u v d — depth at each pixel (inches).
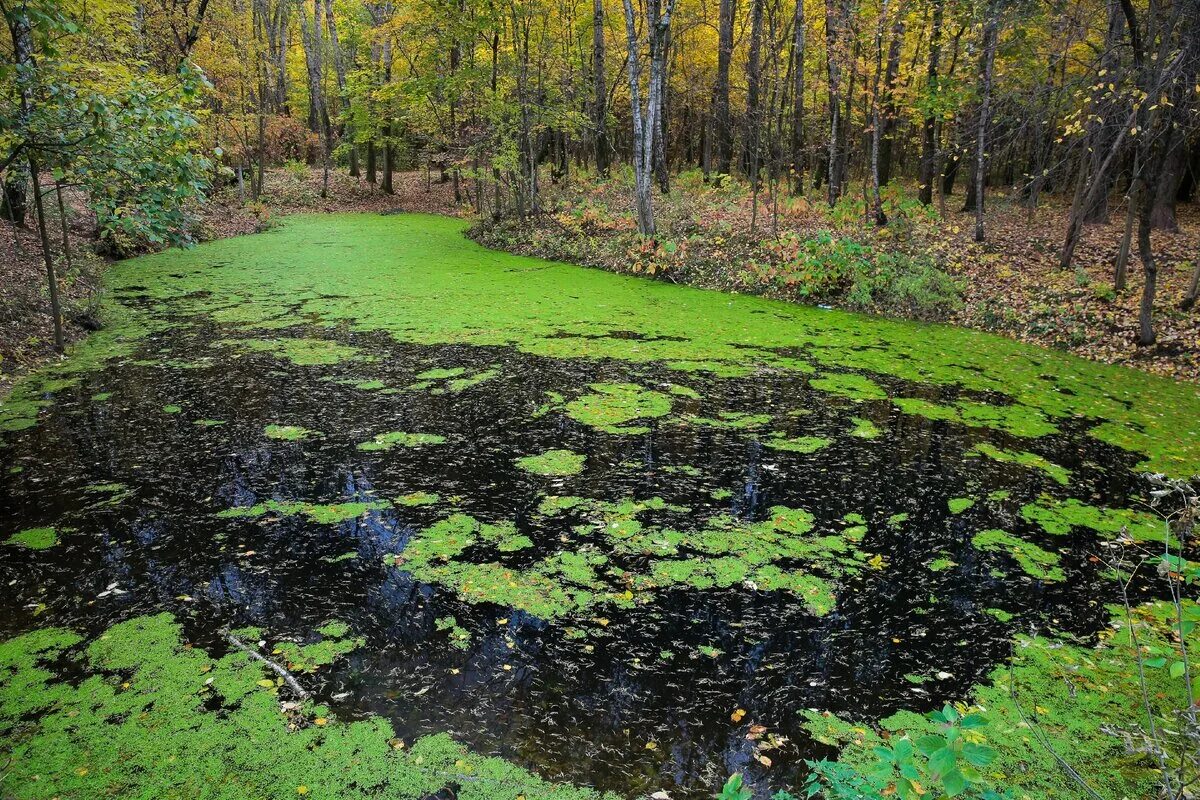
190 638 155.7
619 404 308.8
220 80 968.3
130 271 587.2
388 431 275.4
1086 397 331.6
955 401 321.7
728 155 893.8
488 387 327.3
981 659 154.4
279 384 326.3
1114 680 147.1
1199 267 411.8
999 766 123.0
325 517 209.8
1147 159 372.5
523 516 213.5
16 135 267.7
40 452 250.4
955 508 223.6
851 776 92.9
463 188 1240.2
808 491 233.5
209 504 216.1
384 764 123.1
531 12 804.0
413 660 150.9
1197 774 94.5
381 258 679.7
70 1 338.3
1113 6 420.5
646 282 585.9
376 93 965.8
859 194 763.4
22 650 150.2
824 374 356.8
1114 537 207.5
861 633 162.9
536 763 124.5
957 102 573.9
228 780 118.6
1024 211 690.2
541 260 691.4
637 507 220.4
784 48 903.7
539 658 152.5
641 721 135.3
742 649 157.1
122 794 115.1
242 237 806.5
